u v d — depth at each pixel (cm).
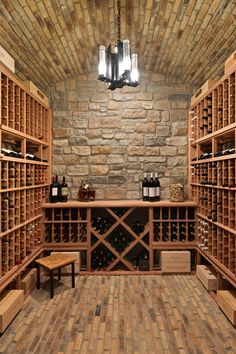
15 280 247
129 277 306
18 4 204
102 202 323
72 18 239
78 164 355
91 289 273
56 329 203
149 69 350
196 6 220
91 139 355
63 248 317
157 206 317
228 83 229
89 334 196
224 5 210
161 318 218
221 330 201
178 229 321
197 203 318
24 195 262
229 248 231
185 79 348
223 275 239
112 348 181
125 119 355
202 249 294
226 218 241
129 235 345
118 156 355
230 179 223
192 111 341
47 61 296
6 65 217
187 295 259
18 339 190
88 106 354
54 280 296
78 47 289
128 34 276
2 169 217
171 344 185
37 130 303
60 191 332
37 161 294
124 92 354
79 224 321
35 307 235
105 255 333
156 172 354
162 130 355
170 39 275
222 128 236
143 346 183
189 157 349
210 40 256
